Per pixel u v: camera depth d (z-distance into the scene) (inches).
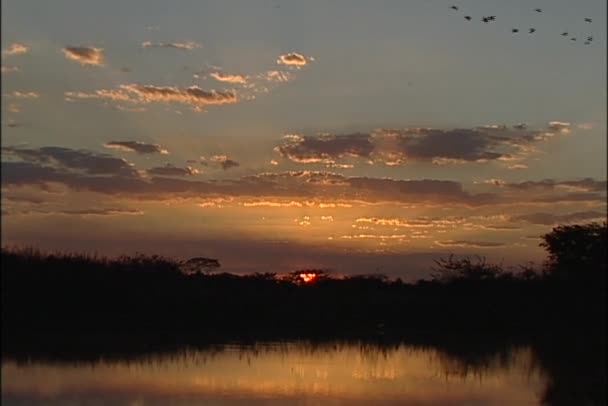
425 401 952.9
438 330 2180.1
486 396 996.6
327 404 914.7
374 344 1727.4
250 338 1779.0
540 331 2150.6
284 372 1166.3
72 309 1900.8
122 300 2011.6
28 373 1103.0
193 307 2079.2
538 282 2503.7
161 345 1533.0
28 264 1991.9
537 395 1011.9
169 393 959.6
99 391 964.0
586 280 2460.6
